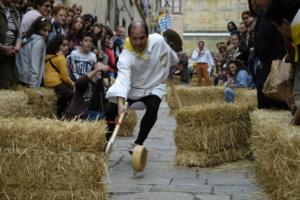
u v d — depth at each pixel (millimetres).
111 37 12461
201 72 20156
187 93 12438
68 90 8227
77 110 6004
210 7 32219
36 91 7484
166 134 9070
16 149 4148
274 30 6109
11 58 7828
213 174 5891
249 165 6328
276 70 5555
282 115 5281
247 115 6703
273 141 4309
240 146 6637
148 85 6277
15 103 6785
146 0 38625
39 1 8641
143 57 6109
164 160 6684
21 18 8883
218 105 6441
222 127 6391
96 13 18547
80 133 4125
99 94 6203
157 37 6242
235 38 12930
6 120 4328
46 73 8266
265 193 4793
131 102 6363
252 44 8953
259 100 6363
